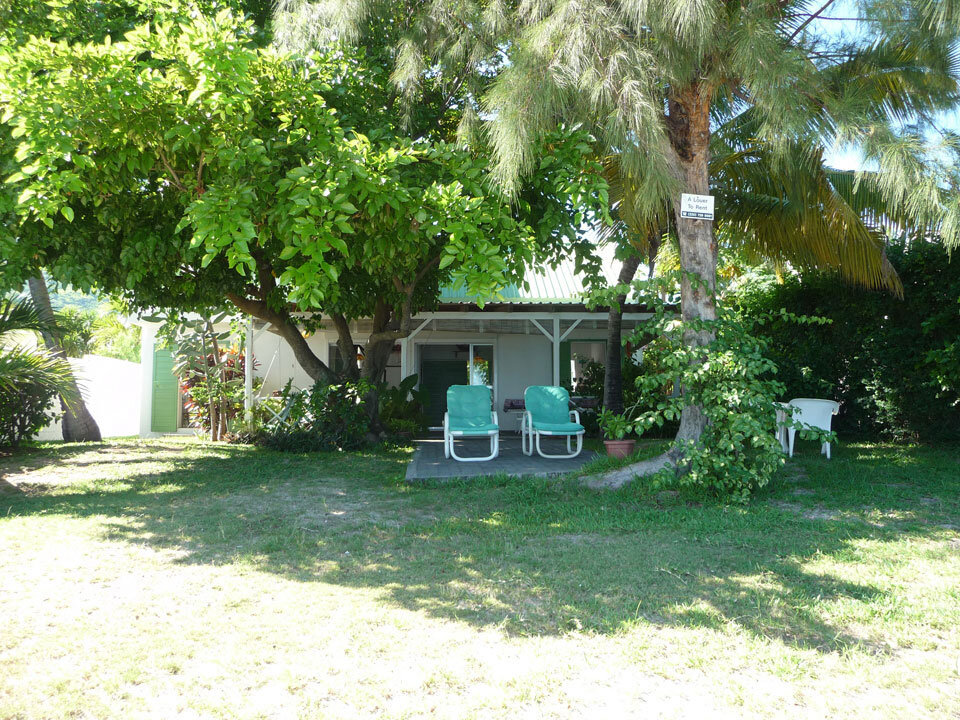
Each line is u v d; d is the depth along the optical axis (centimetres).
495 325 1459
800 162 788
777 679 291
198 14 578
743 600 382
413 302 1158
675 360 661
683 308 722
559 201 676
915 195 569
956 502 635
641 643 325
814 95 601
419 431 1386
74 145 503
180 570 448
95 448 1170
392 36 790
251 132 575
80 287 698
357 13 687
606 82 556
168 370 1631
